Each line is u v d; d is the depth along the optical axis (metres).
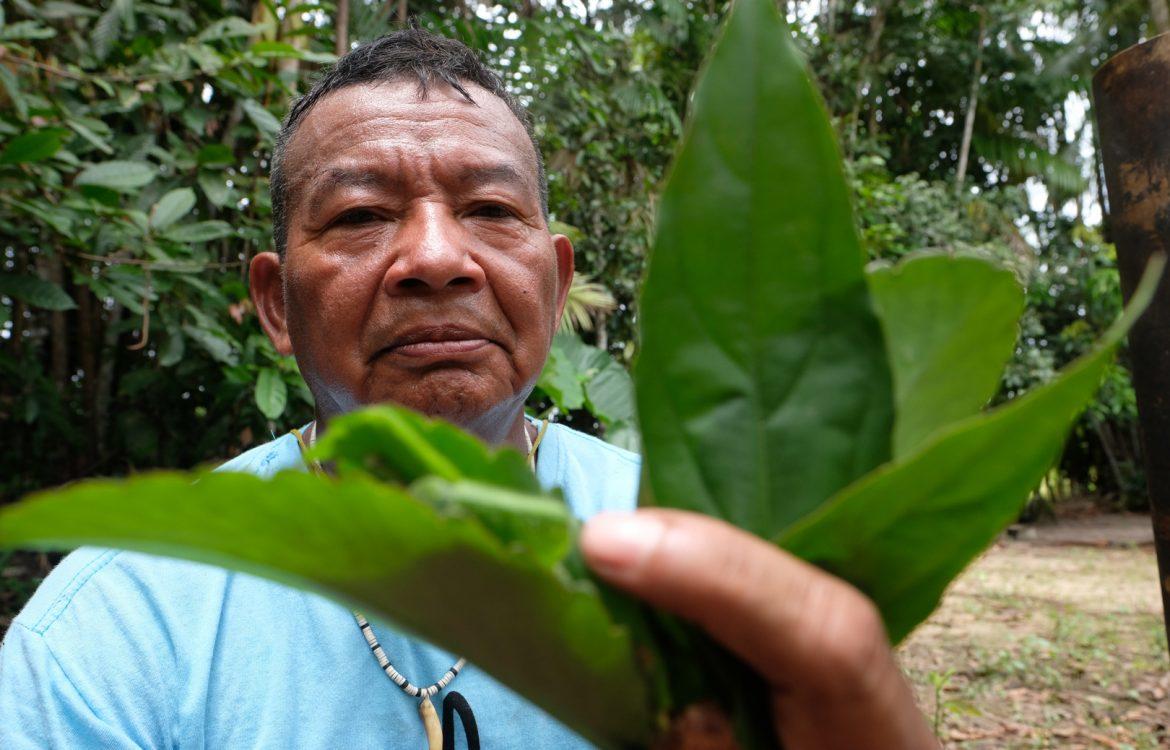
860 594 0.32
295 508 0.28
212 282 2.86
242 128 2.78
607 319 6.19
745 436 0.36
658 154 6.38
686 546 0.30
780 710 0.33
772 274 0.35
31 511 0.26
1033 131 12.52
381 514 0.28
